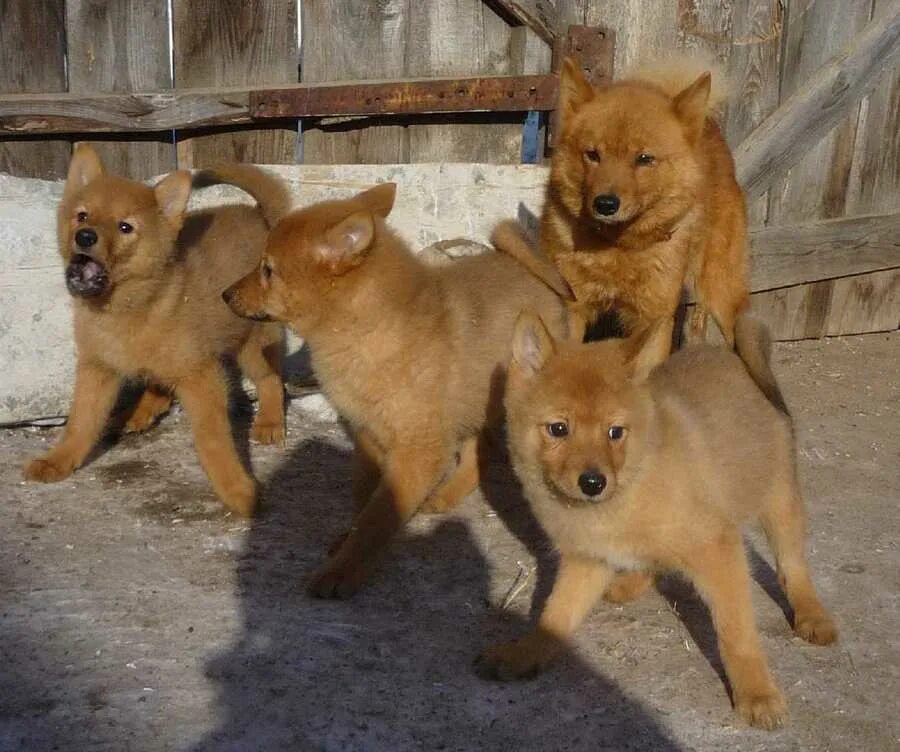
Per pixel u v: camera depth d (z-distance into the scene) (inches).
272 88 91.6
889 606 61.8
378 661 56.0
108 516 66.9
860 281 104.7
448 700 53.8
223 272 72.9
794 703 54.7
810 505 71.8
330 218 62.8
